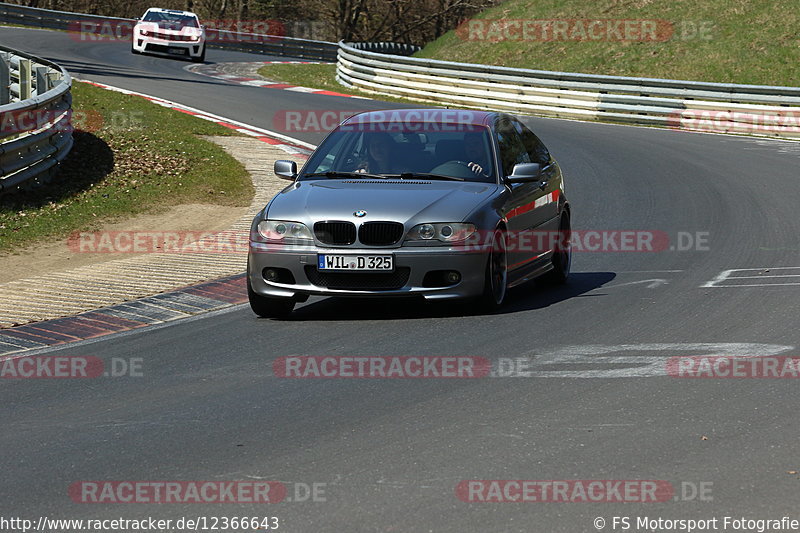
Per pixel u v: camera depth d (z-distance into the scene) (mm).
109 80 94375
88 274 36344
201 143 64750
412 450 17812
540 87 94688
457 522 14688
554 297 31938
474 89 98688
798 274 33906
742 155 68750
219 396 21766
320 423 19578
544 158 35125
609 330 26766
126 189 51625
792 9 122875
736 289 31656
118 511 15469
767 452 17266
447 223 28203
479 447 17875
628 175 60281
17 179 47656
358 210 28328
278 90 101625
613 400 20438
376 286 28266
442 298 28141
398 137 32219
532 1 144250
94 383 23344
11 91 76250
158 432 19406
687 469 16578
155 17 128125
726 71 114812
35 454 18375
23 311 31141
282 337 27156
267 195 53219
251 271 29203
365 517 14945
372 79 108125
